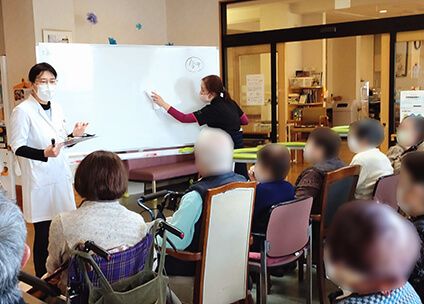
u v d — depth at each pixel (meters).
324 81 12.18
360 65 12.91
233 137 4.54
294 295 3.04
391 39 5.88
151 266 1.77
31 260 3.78
